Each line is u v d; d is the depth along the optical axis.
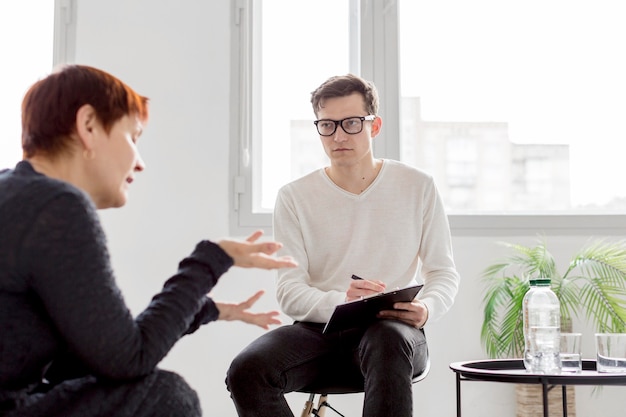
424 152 3.08
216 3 3.04
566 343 1.86
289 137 3.08
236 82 3.01
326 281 2.22
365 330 2.03
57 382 1.26
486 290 2.90
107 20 3.01
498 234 2.94
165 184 2.94
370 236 2.22
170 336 1.16
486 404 2.85
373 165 2.29
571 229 2.96
